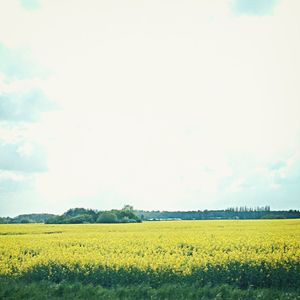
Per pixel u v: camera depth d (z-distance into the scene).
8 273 12.02
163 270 11.06
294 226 26.34
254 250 13.53
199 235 19.50
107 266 11.34
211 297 9.39
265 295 9.34
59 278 11.59
